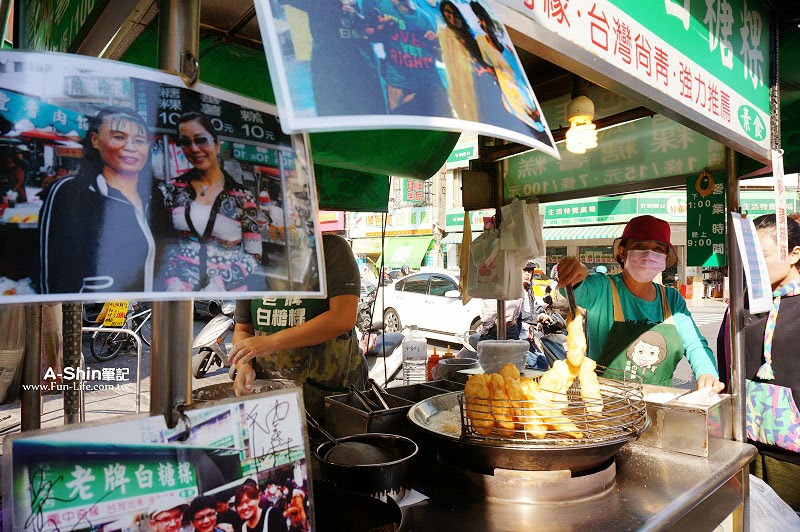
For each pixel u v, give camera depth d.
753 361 2.39
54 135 0.64
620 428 1.37
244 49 1.83
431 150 2.49
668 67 1.47
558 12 1.10
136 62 1.55
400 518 0.97
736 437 1.94
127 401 4.64
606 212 13.96
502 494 1.28
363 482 1.17
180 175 0.71
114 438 0.67
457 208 17.94
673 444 1.68
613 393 1.69
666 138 2.73
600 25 1.22
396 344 5.45
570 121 2.10
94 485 0.65
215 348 6.25
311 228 0.82
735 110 1.83
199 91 0.75
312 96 0.58
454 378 2.34
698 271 16.89
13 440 0.61
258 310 2.19
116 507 0.66
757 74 2.01
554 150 0.83
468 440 1.29
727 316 2.55
